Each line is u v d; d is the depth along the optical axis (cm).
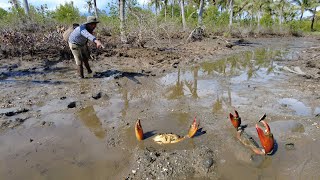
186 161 373
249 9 4009
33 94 621
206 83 751
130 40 1255
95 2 1692
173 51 1216
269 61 1123
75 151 403
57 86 680
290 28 2802
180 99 615
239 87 712
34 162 378
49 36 1021
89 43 1049
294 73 884
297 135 446
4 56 933
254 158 380
